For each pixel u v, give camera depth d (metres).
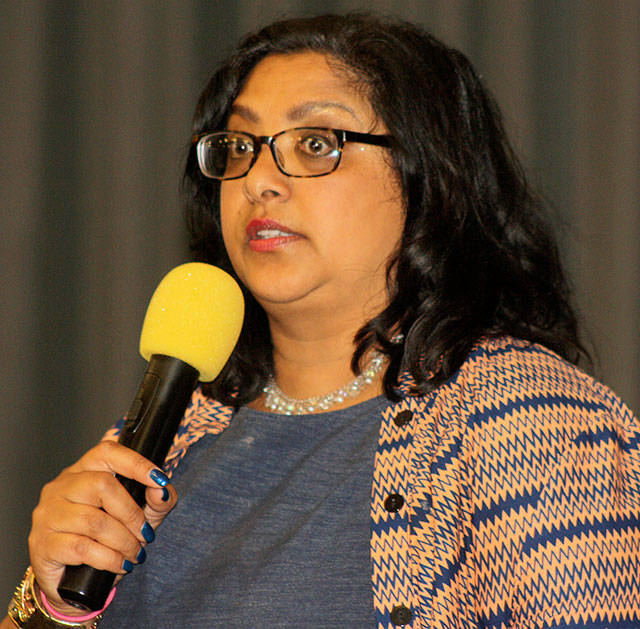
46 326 13.14
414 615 5.06
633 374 11.67
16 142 13.27
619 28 12.14
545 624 4.91
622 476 5.26
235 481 6.12
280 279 6.03
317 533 5.52
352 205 6.04
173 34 13.27
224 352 5.91
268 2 13.01
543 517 5.04
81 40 13.44
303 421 6.17
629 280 11.81
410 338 5.89
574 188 12.07
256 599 5.45
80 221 13.27
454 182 6.25
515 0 12.38
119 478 5.33
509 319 6.32
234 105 6.44
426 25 12.50
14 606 6.20
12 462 12.95
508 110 12.23
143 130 13.26
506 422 5.29
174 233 13.11
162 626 5.75
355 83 6.23
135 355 13.09
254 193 6.09
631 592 5.00
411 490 5.33
